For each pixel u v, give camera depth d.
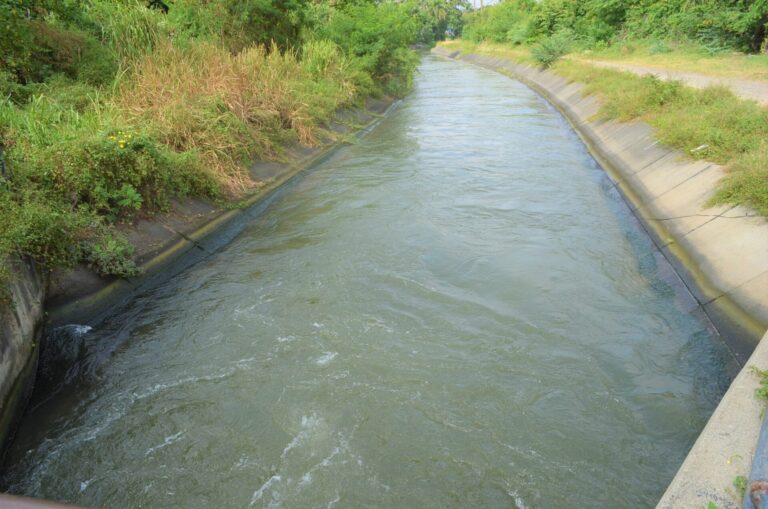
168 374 5.64
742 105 10.51
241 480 4.45
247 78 12.51
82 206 6.74
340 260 8.09
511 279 7.58
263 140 11.66
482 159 13.94
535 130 17.86
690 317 6.60
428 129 18.16
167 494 4.34
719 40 23.56
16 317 5.10
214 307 6.82
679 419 5.10
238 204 9.58
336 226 9.38
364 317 6.61
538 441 4.84
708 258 7.16
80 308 6.23
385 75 23.92
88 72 10.40
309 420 5.04
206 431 4.93
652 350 6.09
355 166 13.24
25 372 5.16
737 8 22.70
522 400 5.31
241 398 5.30
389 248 8.49
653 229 8.88
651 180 10.32
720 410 4.06
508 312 6.77
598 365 5.83
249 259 8.15
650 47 26.84
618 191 11.17
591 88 19.72
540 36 40.06
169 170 8.28
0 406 4.60
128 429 4.96
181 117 9.65
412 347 6.06
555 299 7.09
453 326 6.46
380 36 22.70
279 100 13.07
